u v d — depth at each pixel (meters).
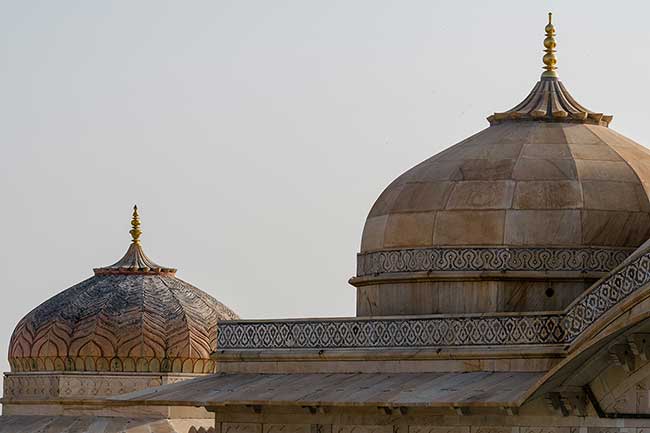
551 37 66.75
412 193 64.50
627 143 64.75
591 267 62.03
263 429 64.06
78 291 84.00
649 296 53.69
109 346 82.31
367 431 61.62
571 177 62.72
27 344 83.44
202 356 82.81
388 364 62.28
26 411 83.56
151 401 64.50
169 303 83.38
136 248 85.44
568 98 65.94
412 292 64.00
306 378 63.84
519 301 62.34
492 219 62.72
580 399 56.94
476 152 64.25
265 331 65.44
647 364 55.41
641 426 55.50
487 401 56.91
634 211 62.44
